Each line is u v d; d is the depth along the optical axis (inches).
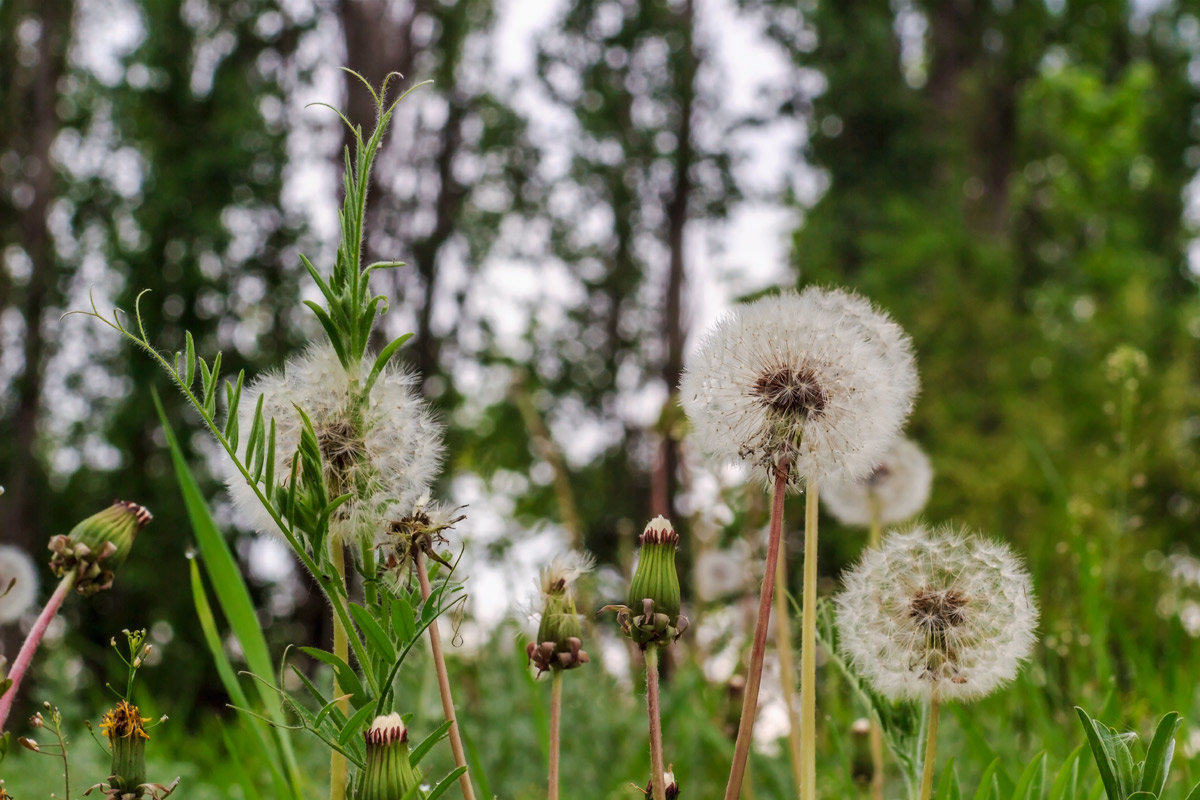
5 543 949.2
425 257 1104.2
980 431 689.6
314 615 818.8
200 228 1019.9
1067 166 1337.4
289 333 1040.2
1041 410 659.4
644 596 73.2
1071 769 87.2
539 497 584.1
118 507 69.6
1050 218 1350.9
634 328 1198.3
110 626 792.9
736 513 168.7
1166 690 130.6
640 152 1167.6
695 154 1163.9
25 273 1107.9
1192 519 428.5
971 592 79.1
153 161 1064.8
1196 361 737.0
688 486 194.4
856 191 1098.7
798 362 78.4
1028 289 1234.0
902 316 813.2
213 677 718.5
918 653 77.8
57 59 1113.4
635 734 197.2
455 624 70.6
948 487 566.9
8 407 1062.4
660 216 1192.2
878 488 119.9
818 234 1073.5
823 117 1138.7
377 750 64.1
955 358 743.7
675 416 205.6
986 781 81.5
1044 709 141.3
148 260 1024.9
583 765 194.2
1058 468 534.0
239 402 70.9
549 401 1129.4
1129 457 180.9
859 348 80.7
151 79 1082.7
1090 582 140.2
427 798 67.9
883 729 86.6
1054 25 1258.0
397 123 1114.7
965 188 1198.3
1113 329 851.4
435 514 70.8
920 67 1349.7
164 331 1010.7
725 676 194.4
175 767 191.0
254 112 1074.7
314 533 65.0
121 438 945.5
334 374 70.2
